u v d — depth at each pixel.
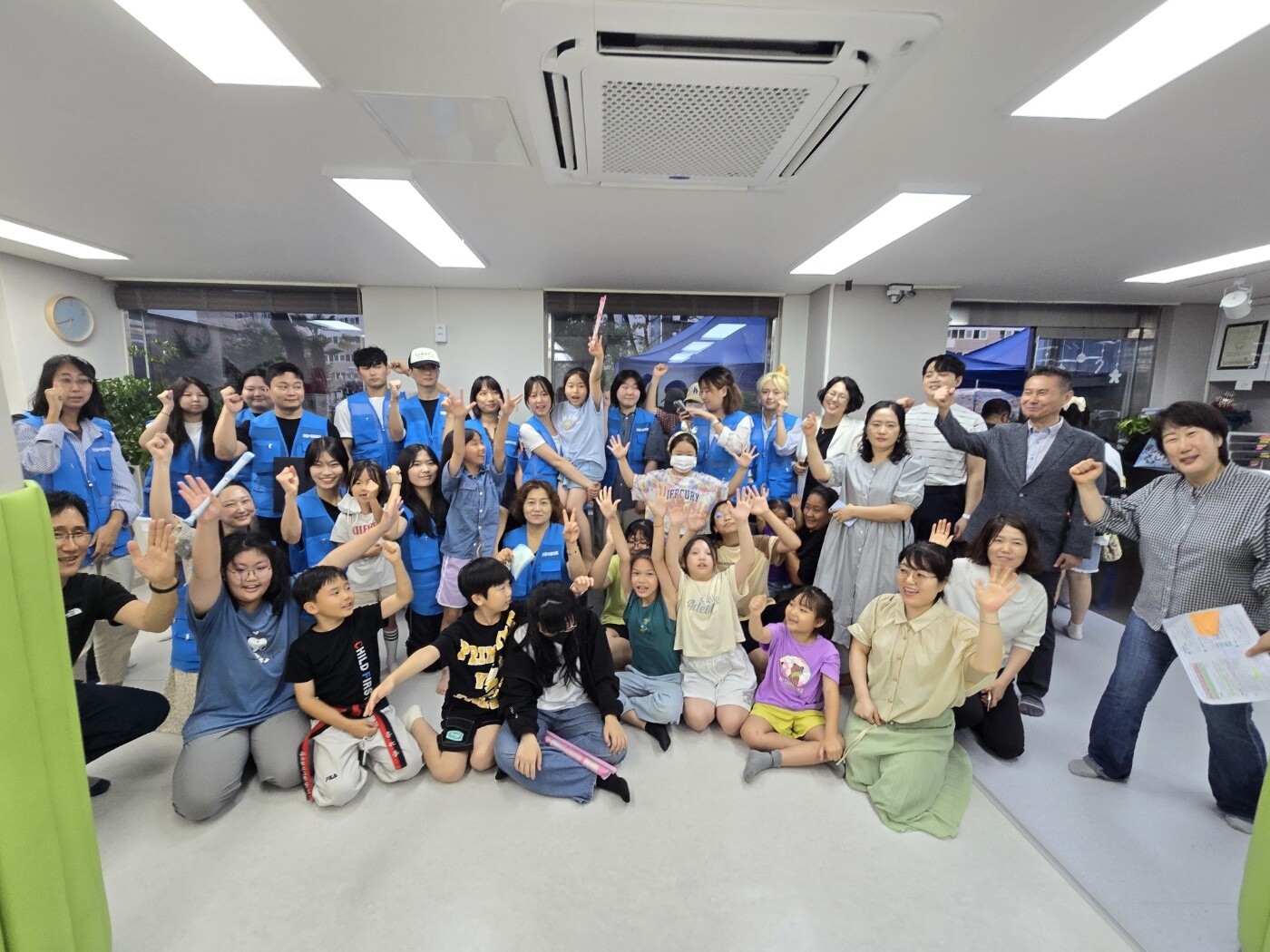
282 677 1.88
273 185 2.32
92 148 1.98
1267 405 4.73
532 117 1.59
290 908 1.39
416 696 2.36
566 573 2.68
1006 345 5.03
